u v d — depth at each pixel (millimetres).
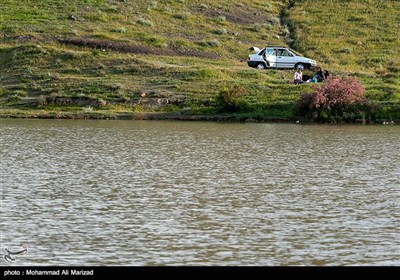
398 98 57750
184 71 63938
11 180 29672
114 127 49219
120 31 77062
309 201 26688
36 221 23484
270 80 63219
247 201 26562
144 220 23797
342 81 55688
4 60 68750
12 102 59625
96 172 31703
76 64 66500
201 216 24391
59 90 60750
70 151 37562
